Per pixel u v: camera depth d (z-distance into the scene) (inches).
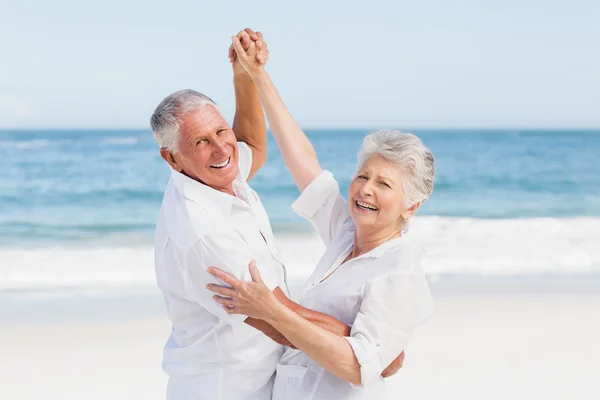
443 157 1476.4
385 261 112.4
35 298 339.0
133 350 260.4
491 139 2044.8
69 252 475.5
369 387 112.7
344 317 113.0
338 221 133.7
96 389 225.3
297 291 350.9
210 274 108.3
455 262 433.1
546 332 280.8
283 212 741.9
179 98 113.5
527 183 1014.4
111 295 344.5
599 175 1099.3
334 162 1478.8
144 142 1569.9
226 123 116.5
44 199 815.7
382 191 113.6
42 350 259.9
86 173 1069.8
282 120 137.3
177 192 117.2
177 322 119.0
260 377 118.3
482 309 314.5
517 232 553.0
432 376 232.5
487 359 249.0
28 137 1828.2
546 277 388.8
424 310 110.6
